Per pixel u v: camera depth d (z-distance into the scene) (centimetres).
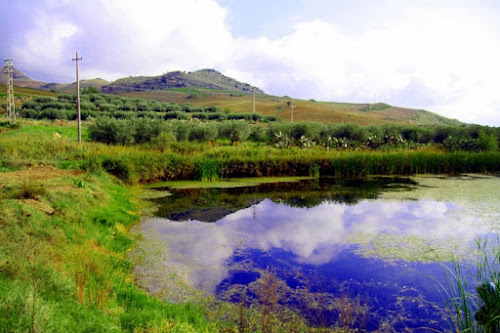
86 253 698
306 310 623
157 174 1931
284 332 552
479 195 1667
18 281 495
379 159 2331
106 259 772
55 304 476
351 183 2011
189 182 1967
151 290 697
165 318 559
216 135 3189
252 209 1389
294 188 1848
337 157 2289
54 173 1434
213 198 1587
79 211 983
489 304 503
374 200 1561
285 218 1255
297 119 6397
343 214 1314
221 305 642
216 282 741
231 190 1777
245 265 832
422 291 703
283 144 2919
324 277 768
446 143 3066
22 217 762
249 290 704
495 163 2508
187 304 635
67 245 760
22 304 429
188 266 821
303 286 723
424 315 614
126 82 18188
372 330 567
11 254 576
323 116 6600
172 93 12125
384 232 1090
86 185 1225
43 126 3347
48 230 764
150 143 2723
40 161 1673
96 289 583
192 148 2503
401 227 1145
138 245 948
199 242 988
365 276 773
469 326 498
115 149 2103
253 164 2173
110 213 1102
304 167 2262
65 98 6438
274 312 612
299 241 1005
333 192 1747
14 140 2014
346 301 659
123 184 1694
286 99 10238
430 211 1357
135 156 1927
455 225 1166
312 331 556
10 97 4128
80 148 2042
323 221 1218
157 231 1080
